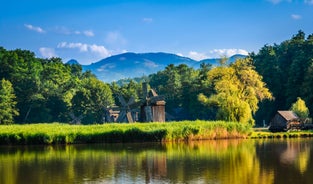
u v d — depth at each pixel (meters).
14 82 197.50
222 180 51.06
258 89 137.75
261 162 64.81
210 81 178.88
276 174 54.44
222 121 114.06
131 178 53.25
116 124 112.69
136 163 65.56
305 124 138.88
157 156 73.62
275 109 181.00
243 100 132.00
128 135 100.19
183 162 65.81
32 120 192.12
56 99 198.38
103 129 101.75
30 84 194.75
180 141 102.81
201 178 52.34
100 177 54.16
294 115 138.25
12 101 184.38
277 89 181.88
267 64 190.50
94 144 97.81
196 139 105.69
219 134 109.00
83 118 184.62
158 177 53.50
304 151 79.00
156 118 125.75
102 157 73.31
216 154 75.44
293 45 198.38
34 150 86.31
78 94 186.00
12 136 96.94
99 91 186.38
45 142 97.38
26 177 54.75
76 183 50.72
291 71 176.38
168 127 102.81
